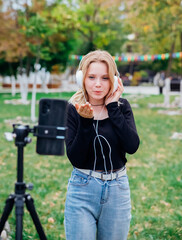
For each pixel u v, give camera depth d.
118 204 2.12
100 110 2.15
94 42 17.41
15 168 6.37
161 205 4.69
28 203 1.93
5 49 16.25
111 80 2.05
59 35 15.22
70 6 16.16
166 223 4.17
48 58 12.35
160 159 7.13
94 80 2.08
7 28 15.48
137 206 4.64
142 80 39.53
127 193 2.16
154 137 9.38
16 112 14.78
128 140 2.08
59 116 1.82
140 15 15.88
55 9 14.40
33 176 5.80
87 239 2.09
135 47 31.70
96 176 2.09
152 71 40.56
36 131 1.84
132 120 2.20
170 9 14.97
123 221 2.15
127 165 6.64
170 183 5.51
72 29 16.22
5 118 12.67
